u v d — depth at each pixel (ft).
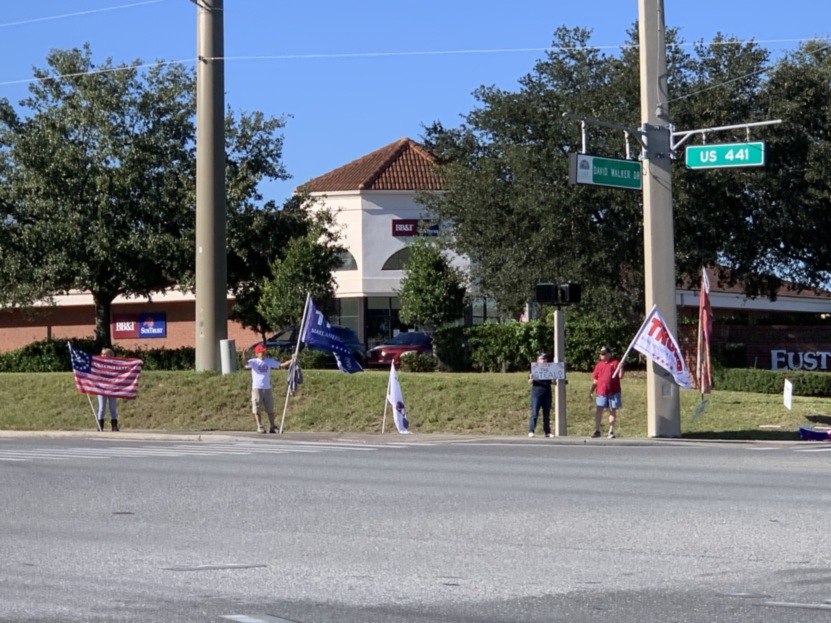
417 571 27.61
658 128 73.82
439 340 109.19
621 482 46.68
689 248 102.83
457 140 116.37
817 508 38.09
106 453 63.52
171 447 69.21
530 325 104.22
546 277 106.63
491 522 35.45
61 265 113.39
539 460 57.93
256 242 127.03
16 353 122.11
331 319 168.86
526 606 23.77
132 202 117.50
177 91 121.29
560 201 102.01
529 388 91.35
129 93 120.67
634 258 106.73
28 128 119.14
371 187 167.12
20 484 46.37
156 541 32.14
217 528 34.50
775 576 26.91
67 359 119.44
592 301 106.42
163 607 23.80
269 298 129.70
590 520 35.73
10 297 117.08
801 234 109.50
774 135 102.83
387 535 33.06
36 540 32.37
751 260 111.86
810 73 105.60
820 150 102.83
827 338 112.68
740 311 199.93
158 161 118.83
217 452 64.23
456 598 24.54
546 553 29.99
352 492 43.47
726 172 99.14
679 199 98.43
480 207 109.19
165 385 98.37
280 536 32.94
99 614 23.18
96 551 30.58
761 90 105.60
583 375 97.45
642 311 112.16
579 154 69.77
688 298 173.58
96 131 117.91
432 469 52.90
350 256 167.84
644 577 26.81
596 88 106.42
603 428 85.51
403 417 81.30
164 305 180.86
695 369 103.40
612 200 101.04
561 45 110.93
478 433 85.46
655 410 75.41
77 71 120.67
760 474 49.78
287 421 92.38
